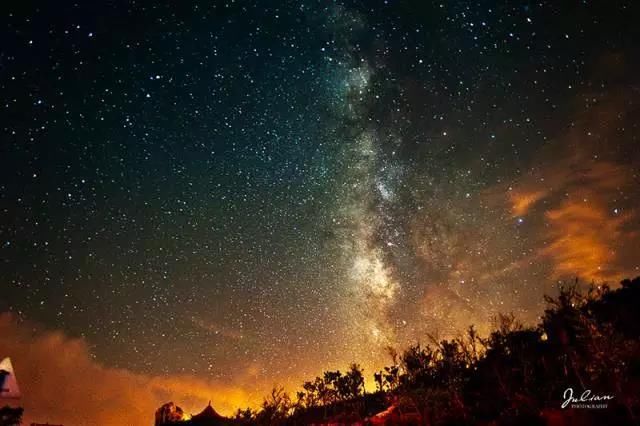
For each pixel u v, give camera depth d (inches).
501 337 871.7
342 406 1091.3
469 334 934.4
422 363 963.3
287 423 1079.6
